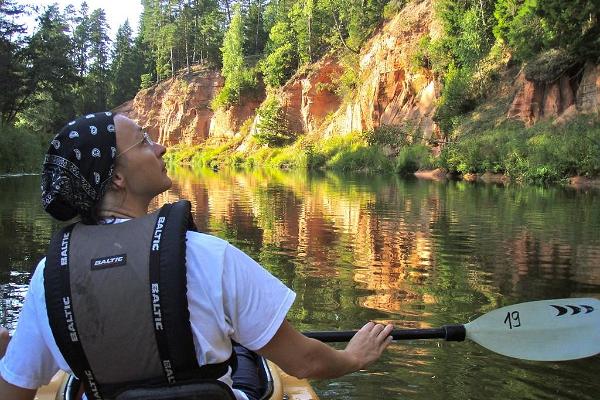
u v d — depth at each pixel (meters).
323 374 1.89
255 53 76.31
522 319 2.60
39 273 1.74
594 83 27.53
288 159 51.19
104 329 1.64
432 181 26.92
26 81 47.38
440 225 11.59
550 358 2.60
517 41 31.31
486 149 28.55
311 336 2.59
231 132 66.88
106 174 1.81
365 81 48.66
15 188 22.77
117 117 1.86
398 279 7.12
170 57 82.19
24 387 1.77
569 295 6.33
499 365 4.32
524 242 9.52
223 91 67.69
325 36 59.69
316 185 24.88
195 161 65.00
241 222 12.43
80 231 1.73
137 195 1.88
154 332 1.63
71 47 53.31
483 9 37.78
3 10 42.22
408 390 3.93
